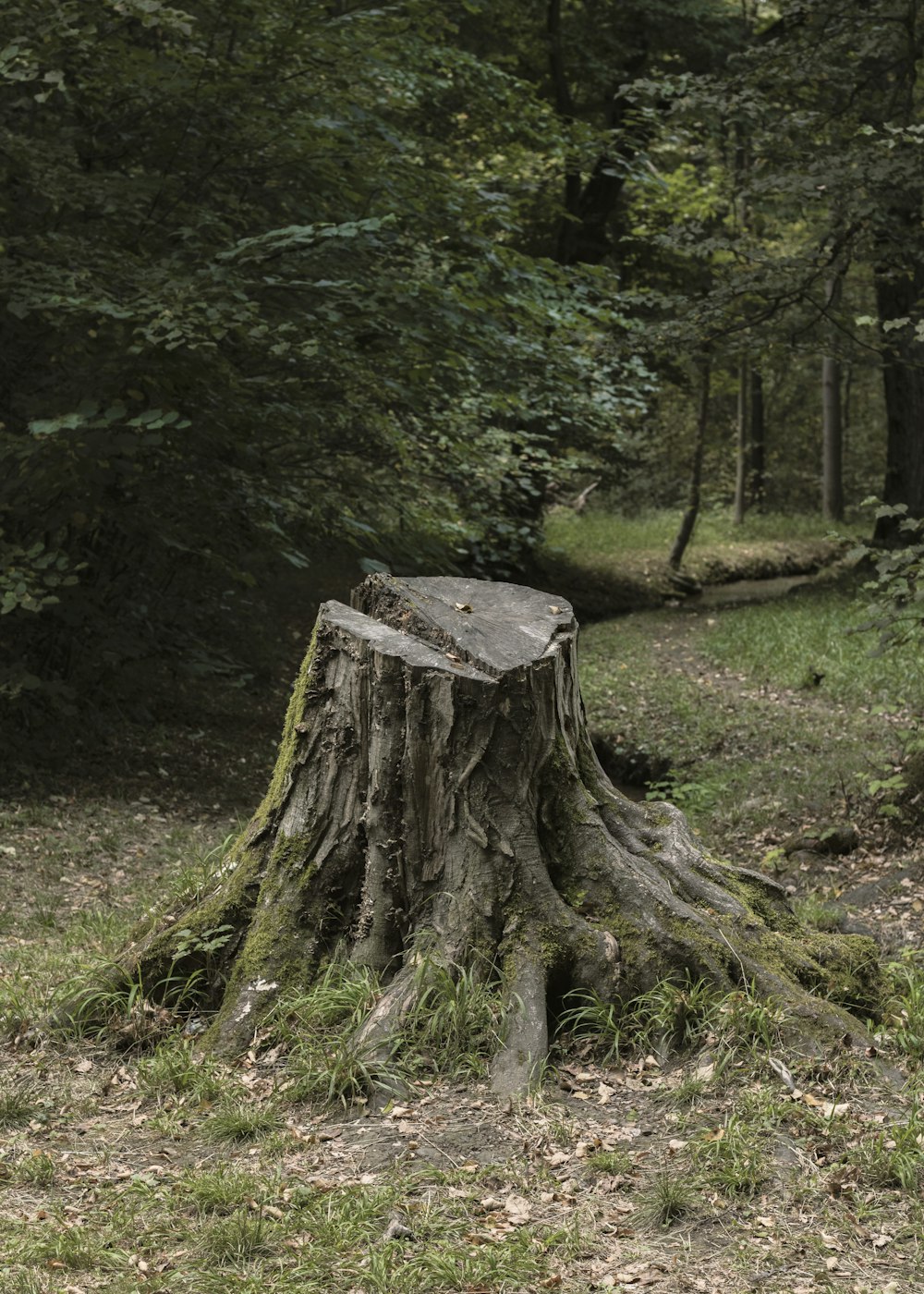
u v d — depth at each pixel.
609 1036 4.60
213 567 12.20
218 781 11.45
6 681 10.13
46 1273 3.37
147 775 11.15
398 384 10.79
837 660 15.55
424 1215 3.62
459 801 4.79
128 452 9.34
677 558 26.36
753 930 5.02
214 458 10.72
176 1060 4.56
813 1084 4.32
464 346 10.97
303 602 18.84
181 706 13.48
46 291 9.19
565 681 5.10
